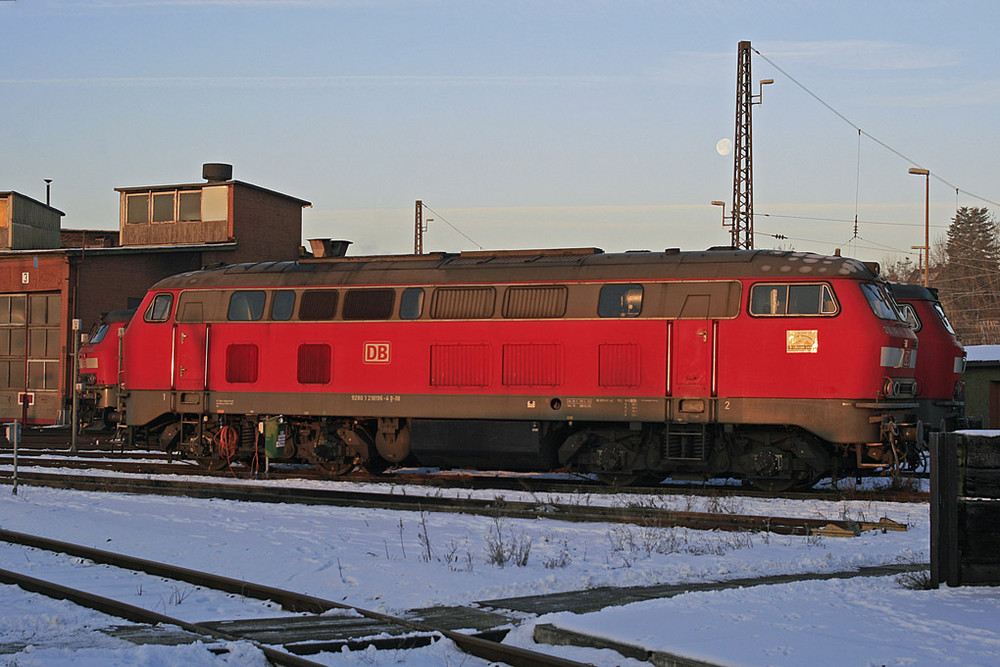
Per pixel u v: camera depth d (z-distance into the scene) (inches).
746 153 1652.3
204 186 1620.3
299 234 1740.9
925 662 265.0
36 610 366.3
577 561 464.4
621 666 283.7
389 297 781.3
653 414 700.0
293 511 629.0
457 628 336.5
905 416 695.1
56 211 1793.8
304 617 360.5
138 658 291.1
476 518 597.3
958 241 3821.4
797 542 510.3
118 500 680.4
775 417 673.0
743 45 1665.8
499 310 745.6
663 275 706.2
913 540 510.9
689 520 564.4
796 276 676.7
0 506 653.9
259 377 816.3
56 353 1585.9
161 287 865.5
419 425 769.6
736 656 273.0
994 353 1264.8
